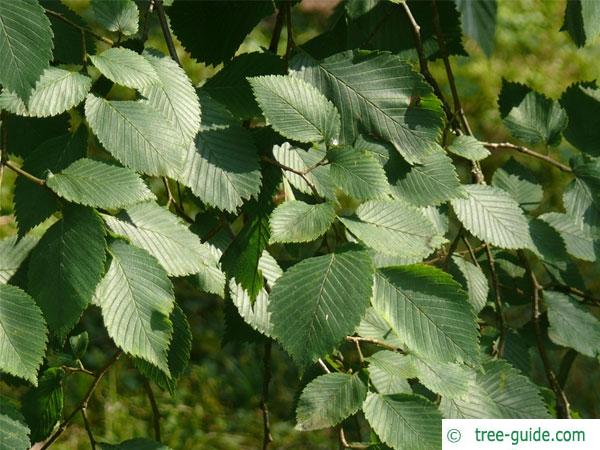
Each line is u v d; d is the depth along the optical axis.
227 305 1.46
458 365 1.27
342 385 1.23
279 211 1.16
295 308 1.13
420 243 1.17
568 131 1.56
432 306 1.15
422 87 1.26
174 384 1.19
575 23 1.49
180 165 1.15
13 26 1.10
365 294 1.13
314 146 1.25
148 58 1.21
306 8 4.89
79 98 1.15
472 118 4.70
